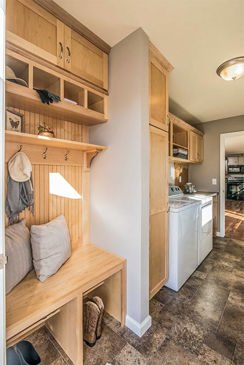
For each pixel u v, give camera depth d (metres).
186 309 1.73
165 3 1.21
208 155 3.86
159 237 1.84
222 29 1.42
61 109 1.39
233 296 1.92
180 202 2.31
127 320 1.52
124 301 1.53
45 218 1.60
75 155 1.81
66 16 1.30
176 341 1.39
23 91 1.14
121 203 1.58
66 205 1.75
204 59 1.79
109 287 1.63
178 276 1.99
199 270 2.46
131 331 1.48
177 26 1.40
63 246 1.46
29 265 1.32
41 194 1.57
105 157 1.72
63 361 1.25
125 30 1.44
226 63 1.84
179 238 1.99
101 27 1.41
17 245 1.25
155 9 1.25
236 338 1.42
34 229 1.34
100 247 1.79
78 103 1.57
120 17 1.32
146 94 1.48
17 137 1.21
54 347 1.34
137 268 1.47
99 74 1.59
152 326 1.53
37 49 1.20
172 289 2.01
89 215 1.91
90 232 1.91
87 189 1.88
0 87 0.79
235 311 1.71
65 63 1.35
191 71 1.99
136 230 1.47
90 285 1.29
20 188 1.37
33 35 1.18
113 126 1.63
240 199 9.60
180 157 3.02
